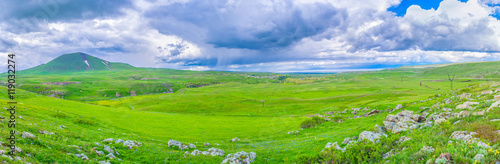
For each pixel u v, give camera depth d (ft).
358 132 109.91
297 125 208.95
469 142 50.11
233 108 458.09
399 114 120.16
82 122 166.81
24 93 379.76
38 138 73.51
